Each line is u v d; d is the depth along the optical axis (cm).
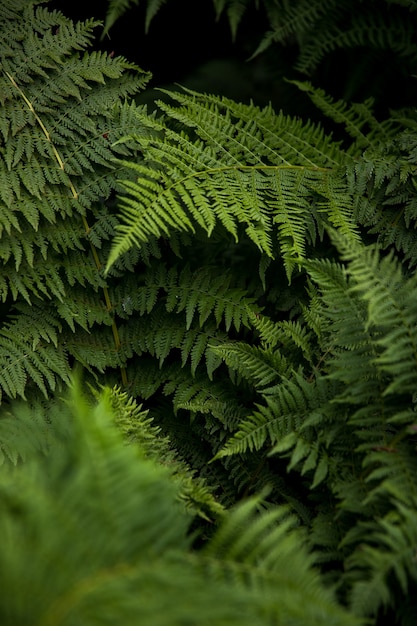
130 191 233
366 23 328
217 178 254
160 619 120
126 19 357
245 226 279
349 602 166
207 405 242
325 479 198
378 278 189
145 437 213
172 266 279
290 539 150
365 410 187
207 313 254
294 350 237
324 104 300
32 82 266
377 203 261
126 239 221
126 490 140
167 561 137
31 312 260
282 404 203
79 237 262
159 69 372
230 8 325
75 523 134
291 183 262
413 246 258
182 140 257
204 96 278
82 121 265
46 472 154
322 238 260
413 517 158
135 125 268
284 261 262
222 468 241
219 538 148
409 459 180
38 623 123
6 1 269
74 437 155
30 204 253
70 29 271
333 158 278
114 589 125
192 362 252
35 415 212
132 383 267
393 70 343
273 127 276
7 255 248
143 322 269
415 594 171
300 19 325
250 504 154
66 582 127
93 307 266
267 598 135
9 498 148
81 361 258
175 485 193
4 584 125
